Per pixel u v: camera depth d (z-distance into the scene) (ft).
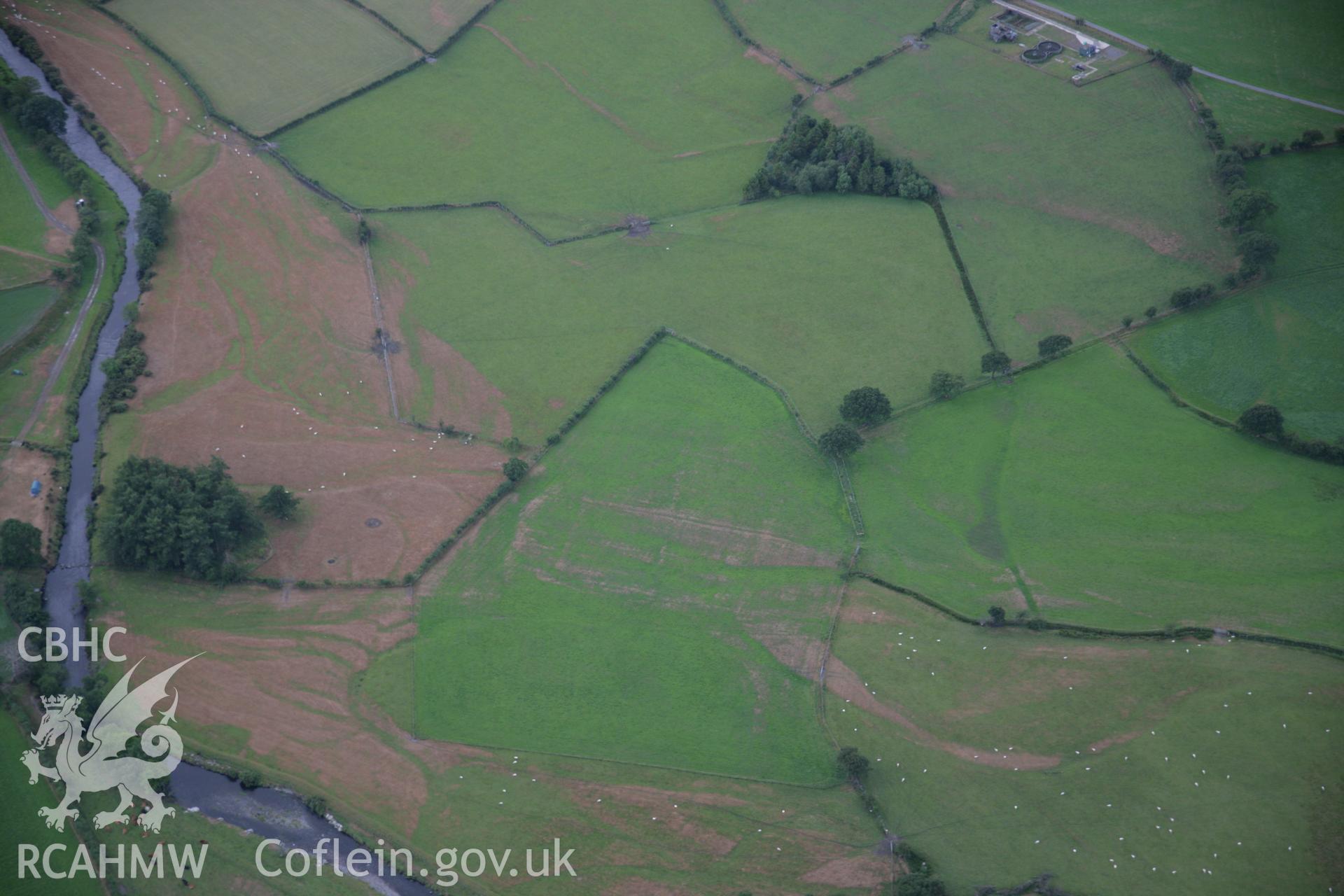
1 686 545.85
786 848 500.33
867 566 602.85
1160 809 507.30
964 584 594.24
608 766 527.81
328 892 485.56
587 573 604.08
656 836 504.84
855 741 534.37
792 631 577.43
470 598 592.60
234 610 586.45
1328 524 616.39
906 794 515.91
